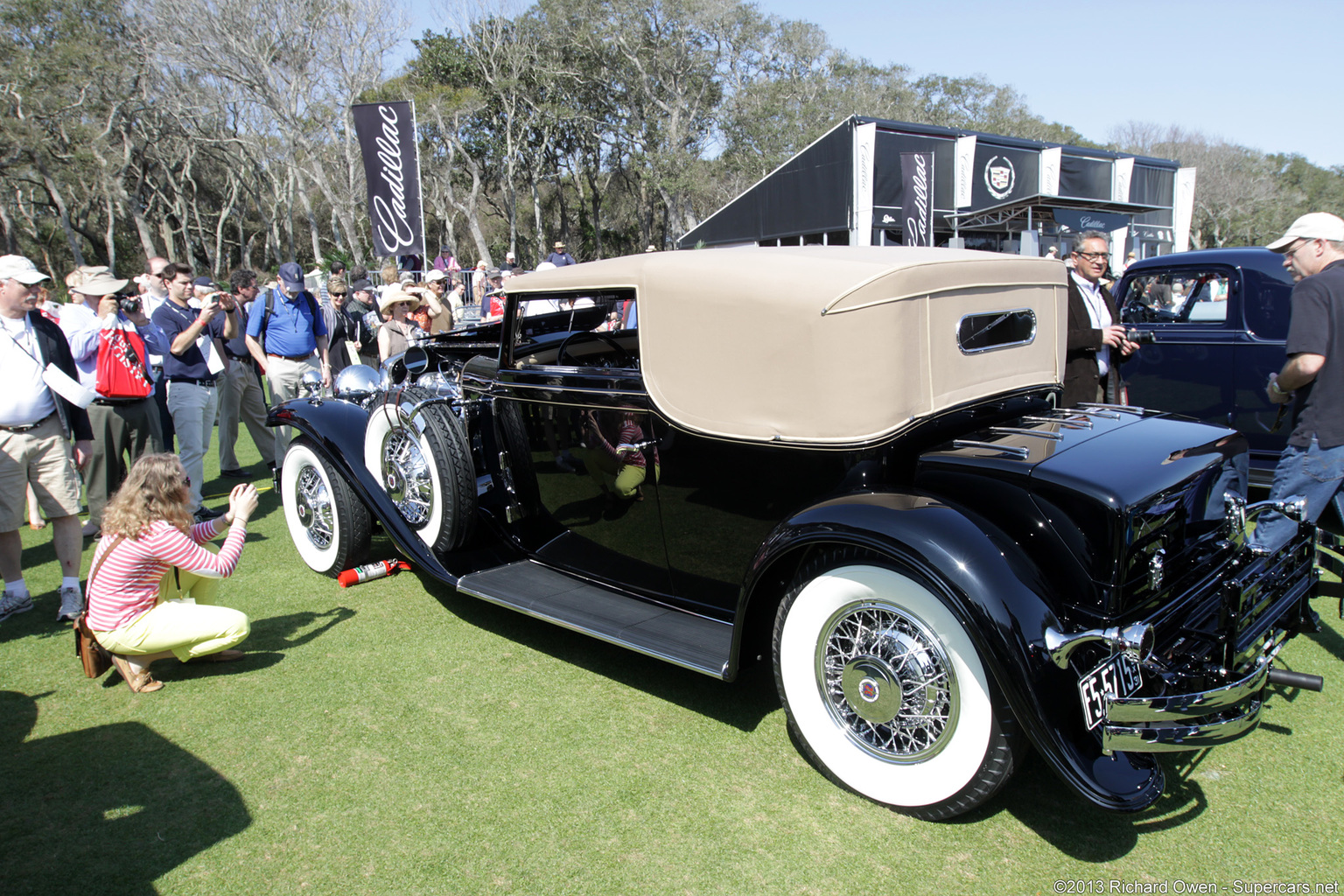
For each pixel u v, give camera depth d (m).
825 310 2.38
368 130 8.36
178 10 32.34
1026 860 2.26
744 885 2.20
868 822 2.44
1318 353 3.15
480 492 4.05
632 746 2.88
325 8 33.50
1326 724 2.89
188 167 46.78
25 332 3.97
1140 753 2.31
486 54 41.25
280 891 2.22
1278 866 2.20
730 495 2.91
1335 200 66.69
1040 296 3.04
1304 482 3.29
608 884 2.21
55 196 37.91
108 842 2.43
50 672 3.58
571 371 3.33
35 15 36.03
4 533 4.07
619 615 3.25
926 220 14.91
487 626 3.94
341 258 34.59
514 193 42.31
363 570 4.57
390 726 3.04
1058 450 2.46
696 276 2.70
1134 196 19.22
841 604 2.48
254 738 2.99
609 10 38.75
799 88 38.94
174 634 3.28
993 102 56.50
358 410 4.46
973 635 2.14
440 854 2.35
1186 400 5.63
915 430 2.57
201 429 5.77
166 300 5.65
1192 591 2.49
